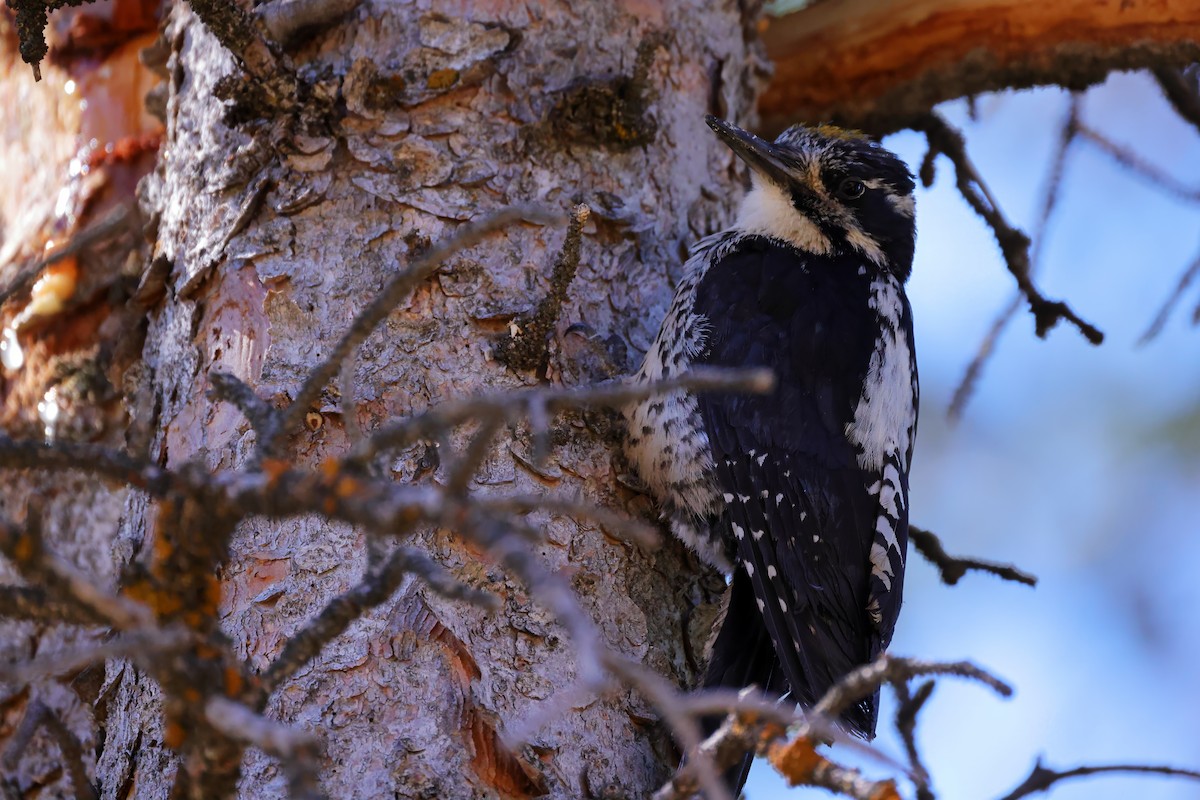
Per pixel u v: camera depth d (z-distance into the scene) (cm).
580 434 756
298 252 734
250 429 693
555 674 660
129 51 931
